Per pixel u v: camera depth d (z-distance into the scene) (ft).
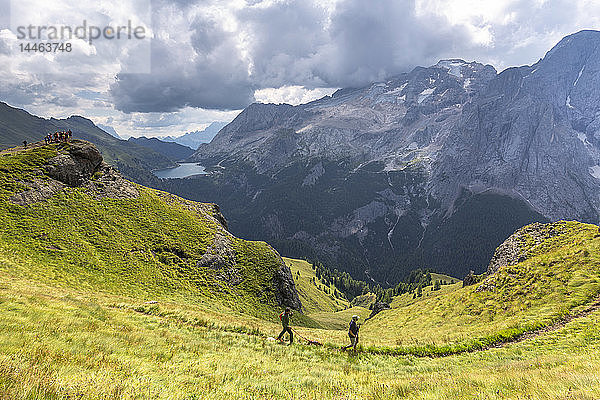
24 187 203.82
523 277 152.15
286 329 87.40
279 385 43.37
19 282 101.76
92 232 202.08
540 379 40.37
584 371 43.09
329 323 346.33
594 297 115.44
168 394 33.60
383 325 180.55
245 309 210.59
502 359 71.82
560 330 92.32
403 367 67.82
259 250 290.56
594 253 144.36
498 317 129.39
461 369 62.75
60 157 242.58
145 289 170.50
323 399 37.76
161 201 293.64
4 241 152.46
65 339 48.85
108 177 272.72
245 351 68.44
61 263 156.15
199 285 211.20
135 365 43.96
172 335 72.84
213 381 41.86
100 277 161.07
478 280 272.72
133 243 214.69
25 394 24.67
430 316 162.81
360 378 52.11
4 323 49.55
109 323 71.26
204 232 272.92
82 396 27.63
